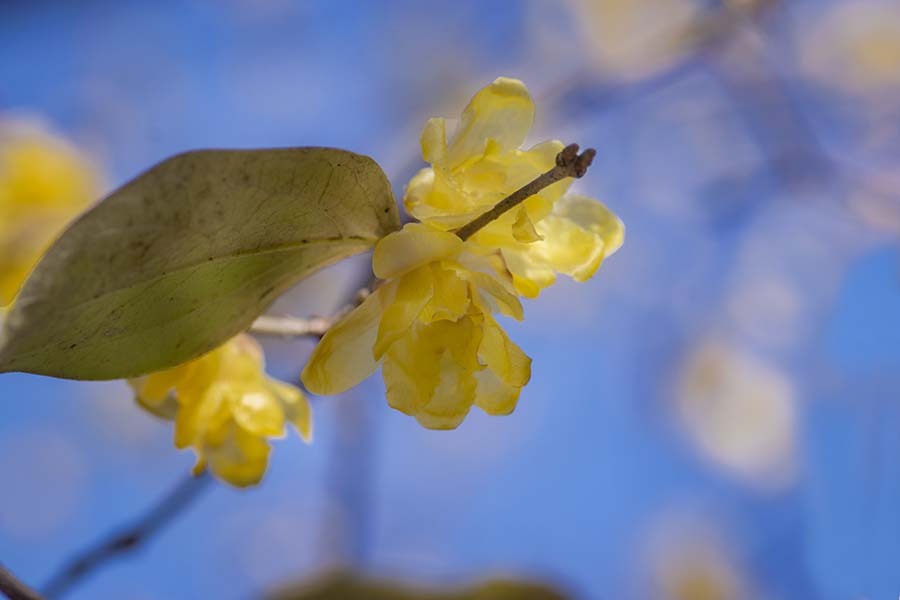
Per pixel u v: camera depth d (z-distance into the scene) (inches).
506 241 15.8
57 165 21.2
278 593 27.7
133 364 15.5
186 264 15.3
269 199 15.3
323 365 15.7
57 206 20.8
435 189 15.8
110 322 15.2
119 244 14.9
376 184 15.6
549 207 15.8
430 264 15.7
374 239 15.9
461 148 15.9
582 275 15.9
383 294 15.8
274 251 15.6
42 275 14.8
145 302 15.3
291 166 15.2
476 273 15.7
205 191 15.0
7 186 20.6
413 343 15.6
